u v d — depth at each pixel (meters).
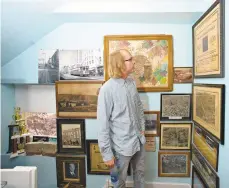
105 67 1.79
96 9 1.55
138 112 1.54
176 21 1.70
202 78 1.44
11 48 1.70
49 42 1.83
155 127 1.82
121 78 1.42
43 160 1.95
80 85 1.84
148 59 1.77
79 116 1.87
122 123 1.40
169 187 1.85
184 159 1.83
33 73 1.86
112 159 1.36
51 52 1.83
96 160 1.89
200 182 1.51
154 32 1.77
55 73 1.85
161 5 1.54
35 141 2.00
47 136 1.99
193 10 1.51
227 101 1.05
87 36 1.80
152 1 1.53
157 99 1.80
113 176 1.43
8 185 0.96
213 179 1.23
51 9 1.49
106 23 1.78
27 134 2.00
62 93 1.86
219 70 1.12
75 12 1.55
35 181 0.99
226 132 1.06
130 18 1.67
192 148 1.75
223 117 1.08
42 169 1.96
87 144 1.88
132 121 1.44
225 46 1.06
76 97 1.85
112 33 1.79
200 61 1.47
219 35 1.11
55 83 1.85
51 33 1.82
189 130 1.79
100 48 1.80
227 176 1.06
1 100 1.85
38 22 1.55
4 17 1.33
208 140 1.32
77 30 1.80
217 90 1.15
